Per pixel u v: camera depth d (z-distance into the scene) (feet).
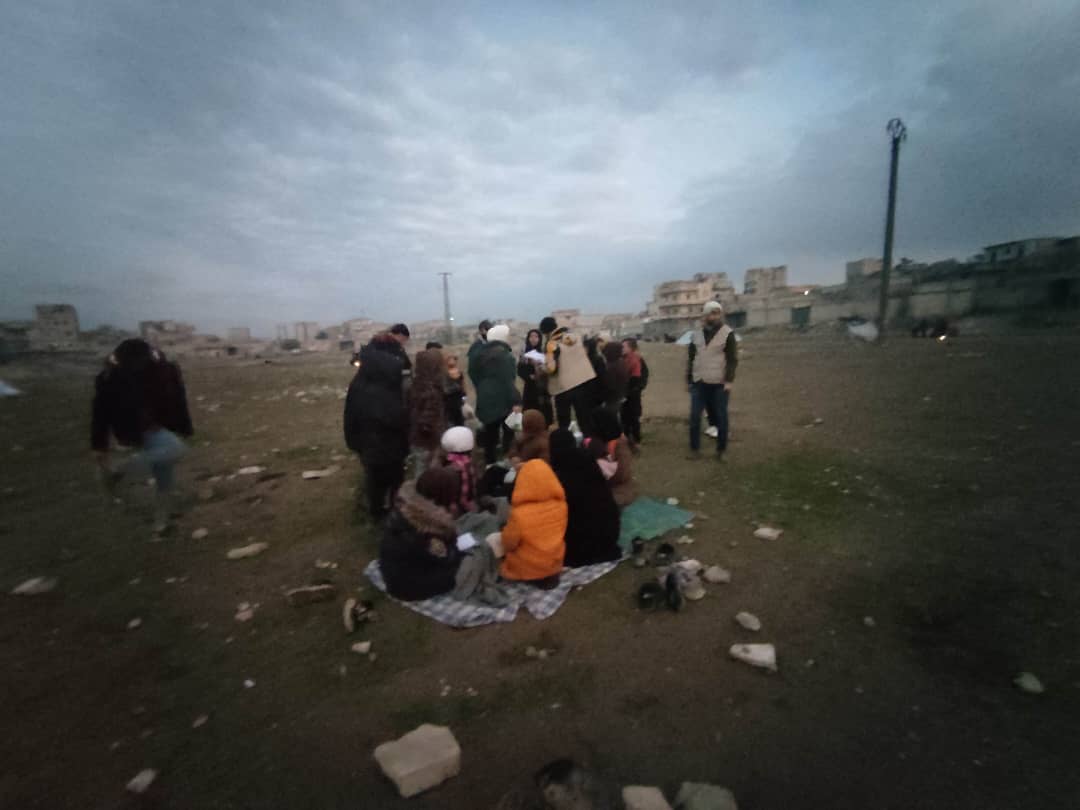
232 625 12.02
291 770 8.05
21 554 15.88
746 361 68.18
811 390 40.47
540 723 8.80
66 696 9.80
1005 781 7.32
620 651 10.54
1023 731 8.15
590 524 13.65
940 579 12.36
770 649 10.11
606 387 22.22
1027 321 91.40
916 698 8.95
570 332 22.04
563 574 13.37
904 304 117.19
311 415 39.93
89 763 8.25
